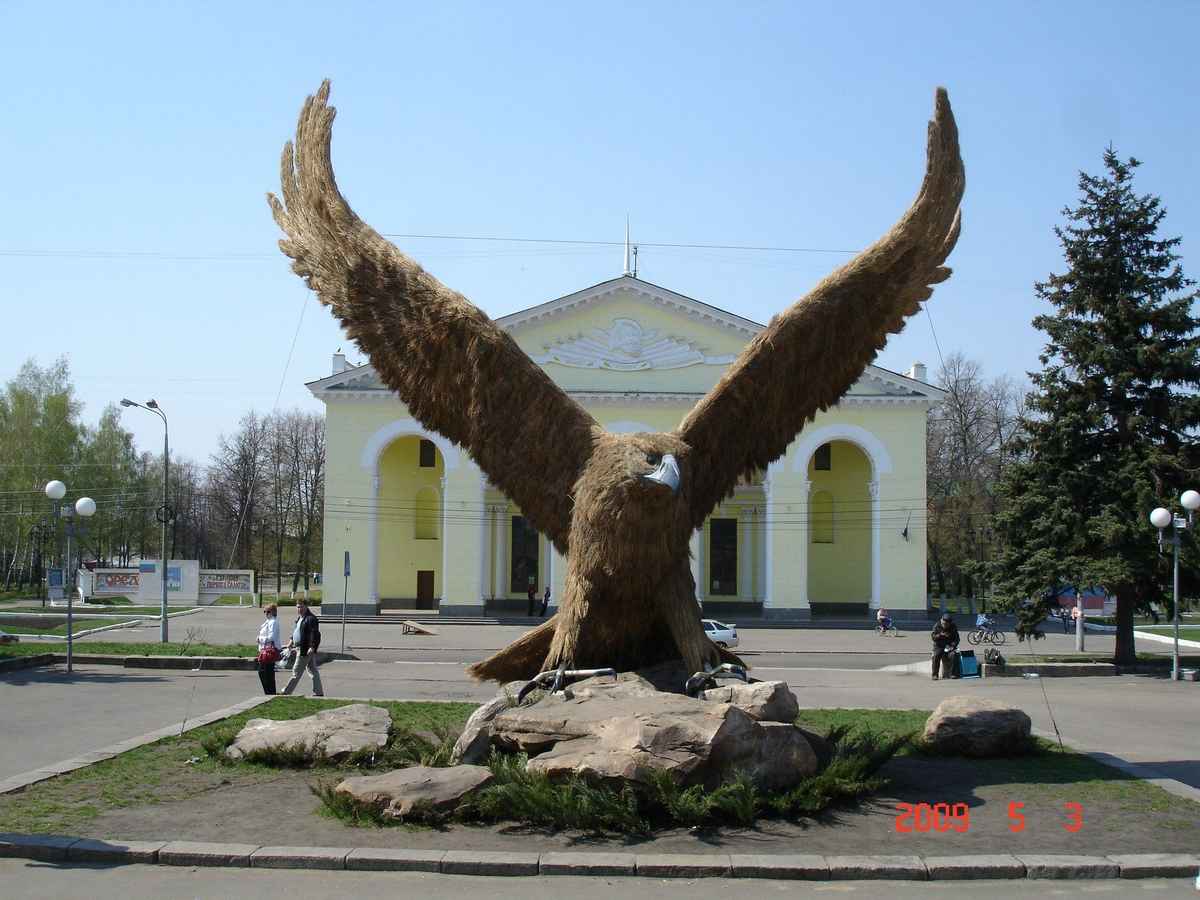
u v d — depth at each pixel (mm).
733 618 40875
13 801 7684
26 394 56219
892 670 22375
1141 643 31672
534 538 44719
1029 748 9969
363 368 40531
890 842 6684
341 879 6102
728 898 5797
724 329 41281
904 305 8477
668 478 7434
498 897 5770
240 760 9039
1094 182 22688
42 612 39469
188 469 81125
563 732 7410
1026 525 23109
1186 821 7352
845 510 44625
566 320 41375
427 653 26688
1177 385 22188
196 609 42938
